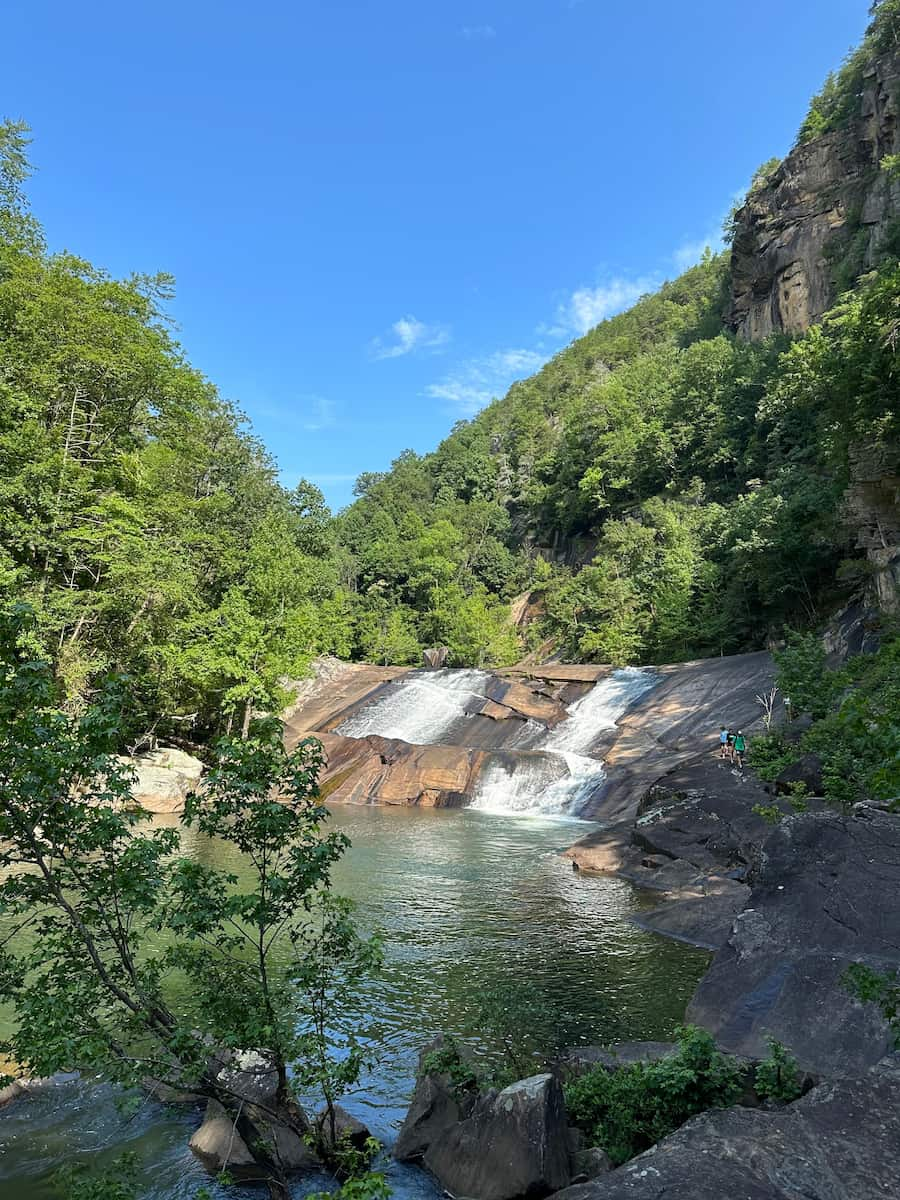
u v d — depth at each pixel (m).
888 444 26.58
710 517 48.97
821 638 32.94
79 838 5.24
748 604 40.56
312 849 5.84
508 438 116.56
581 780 27.69
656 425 62.41
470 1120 6.52
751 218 64.44
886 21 52.25
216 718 36.50
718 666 34.03
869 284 41.78
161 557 27.94
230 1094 5.88
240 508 46.88
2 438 23.88
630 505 66.25
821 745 15.29
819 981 8.08
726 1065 6.54
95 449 30.38
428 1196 6.25
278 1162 5.85
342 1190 4.18
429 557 74.81
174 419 33.56
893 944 8.52
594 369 120.69
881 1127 4.69
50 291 27.06
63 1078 8.11
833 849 10.22
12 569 23.03
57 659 24.19
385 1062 8.59
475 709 37.97
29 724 4.89
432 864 18.81
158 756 28.31
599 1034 9.14
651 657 46.62
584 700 36.19
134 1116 7.44
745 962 9.02
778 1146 4.50
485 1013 8.16
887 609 27.00
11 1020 9.19
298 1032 8.84
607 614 51.84
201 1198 5.14
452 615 66.88
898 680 8.48
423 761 30.39
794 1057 7.23
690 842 17.31
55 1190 6.23
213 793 5.78
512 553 85.94
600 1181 4.30
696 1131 4.75
